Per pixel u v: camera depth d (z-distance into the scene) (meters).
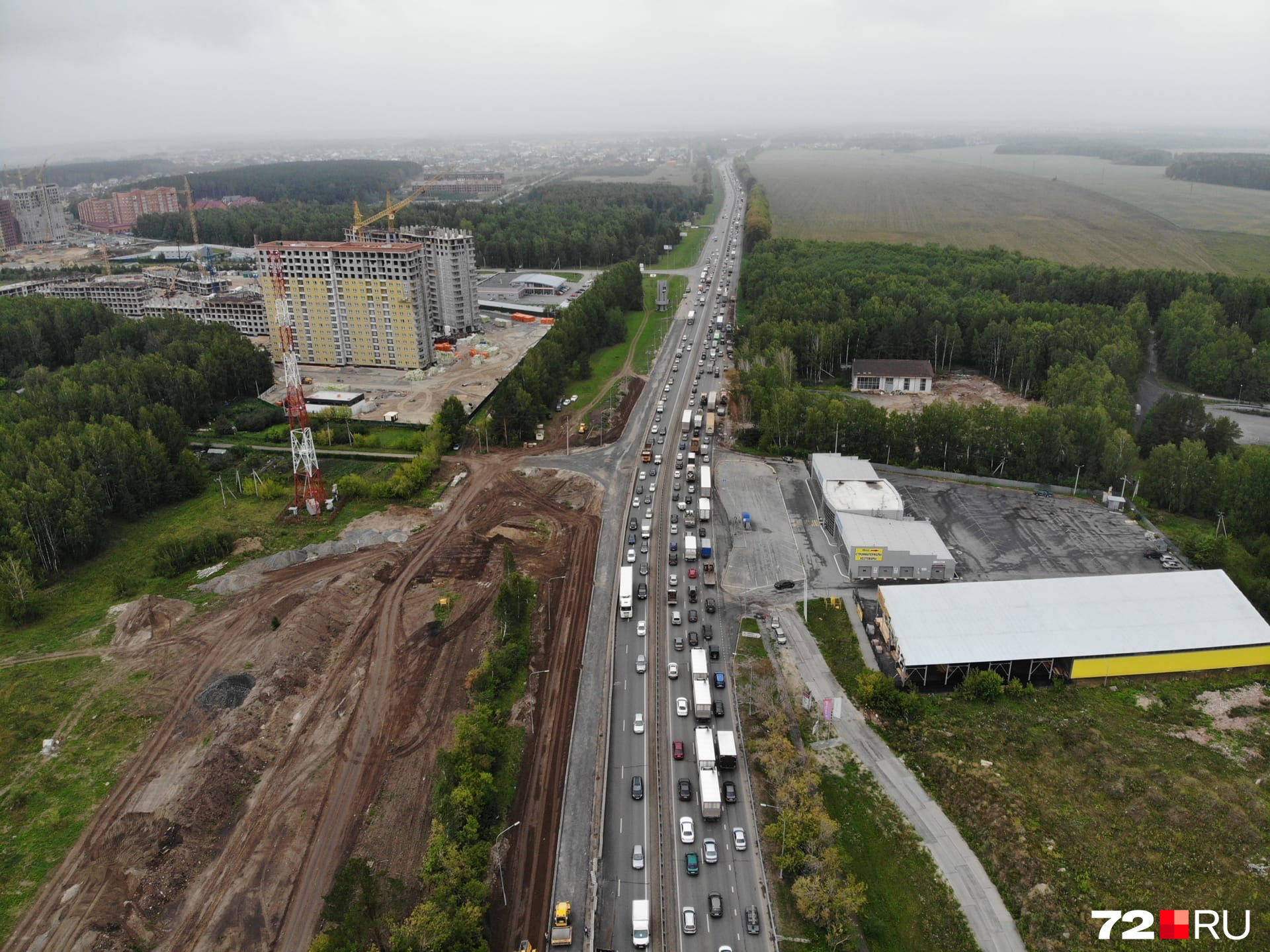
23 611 159.00
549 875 103.75
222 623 157.25
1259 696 133.38
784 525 192.50
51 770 121.12
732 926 97.00
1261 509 182.12
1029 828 108.38
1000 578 168.38
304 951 94.75
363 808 114.38
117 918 98.50
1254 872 101.00
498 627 153.50
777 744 119.75
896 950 94.12
